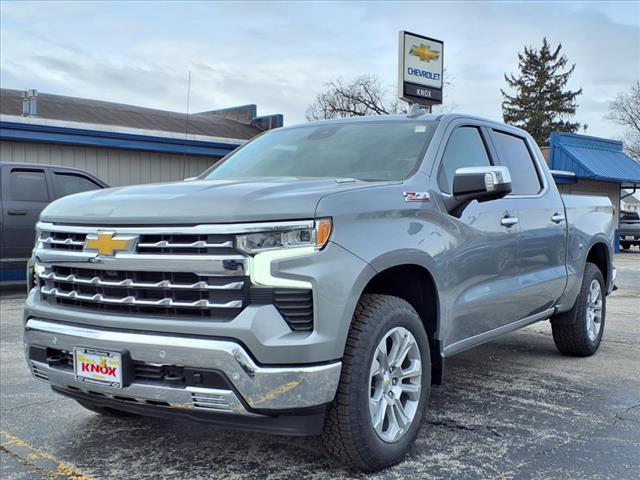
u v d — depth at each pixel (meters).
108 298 3.17
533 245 4.86
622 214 30.55
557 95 67.06
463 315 4.00
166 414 3.11
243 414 2.91
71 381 3.30
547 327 7.62
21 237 9.97
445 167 4.09
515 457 3.58
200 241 2.94
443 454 3.62
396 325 3.34
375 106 54.72
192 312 2.98
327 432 3.15
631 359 6.01
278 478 3.33
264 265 2.88
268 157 4.54
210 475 3.40
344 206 3.12
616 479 3.30
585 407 4.50
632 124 57.56
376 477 3.30
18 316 8.34
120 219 3.14
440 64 24.61
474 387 5.01
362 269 3.10
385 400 3.33
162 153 16.70
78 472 3.47
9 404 4.67
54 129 14.30
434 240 3.68
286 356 2.86
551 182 5.48
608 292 6.47
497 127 4.98
